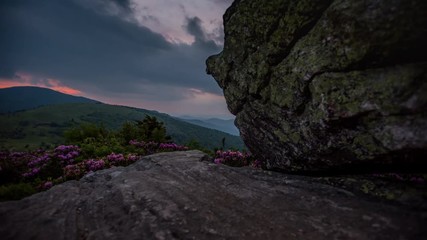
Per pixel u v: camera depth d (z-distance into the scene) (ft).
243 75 33.19
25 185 33.71
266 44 30.04
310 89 24.35
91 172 38.11
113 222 20.80
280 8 28.09
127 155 46.70
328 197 22.66
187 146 59.06
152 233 18.48
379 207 19.72
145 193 24.70
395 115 18.48
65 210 23.57
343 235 16.88
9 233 19.34
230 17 36.50
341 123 21.67
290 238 17.38
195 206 22.16
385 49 18.93
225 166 32.78
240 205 22.33
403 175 23.63
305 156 26.45
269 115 29.99
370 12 19.26
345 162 23.38
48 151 53.01
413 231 16.16
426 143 17.13
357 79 20.61
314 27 24.93
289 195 23.79
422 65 17.85
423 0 16.94
